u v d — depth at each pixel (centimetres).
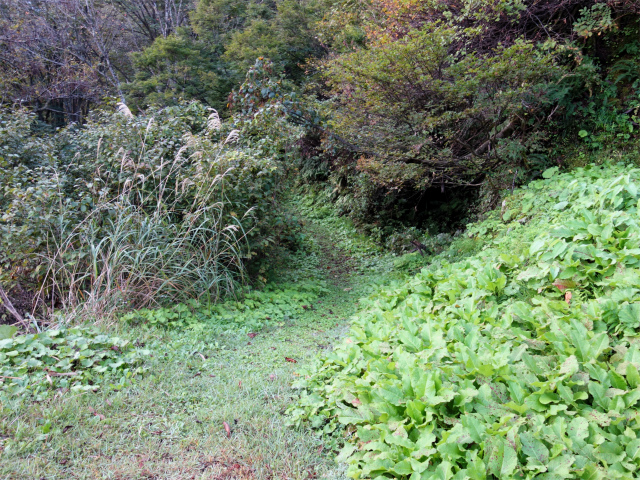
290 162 799
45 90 1555
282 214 734
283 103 784
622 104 637
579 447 198
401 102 633
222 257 579
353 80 654
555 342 264
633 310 271
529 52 563
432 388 245
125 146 595
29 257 500
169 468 238
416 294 454
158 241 525
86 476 229
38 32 1730
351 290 701
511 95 574
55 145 762
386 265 816
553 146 682
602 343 253
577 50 617
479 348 289
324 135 860
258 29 1691
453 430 217
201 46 1953
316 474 238
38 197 496
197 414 292
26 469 228
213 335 455
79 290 488
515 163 670
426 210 983
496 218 635
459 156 729
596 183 470
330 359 339
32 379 314
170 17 2389
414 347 313
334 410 290
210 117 672
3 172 584
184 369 362
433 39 580
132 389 321
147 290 496
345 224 1146
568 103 661
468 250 621
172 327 462
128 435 267
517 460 192
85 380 324
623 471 185
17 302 508
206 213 566
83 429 266
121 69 2180
